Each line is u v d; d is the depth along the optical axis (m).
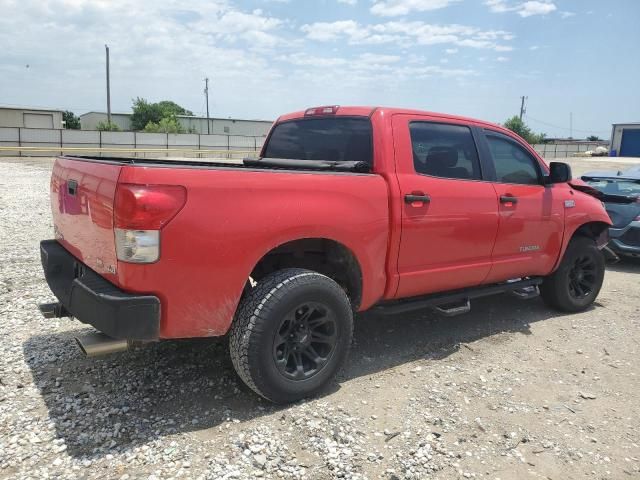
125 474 2.78
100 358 4.12
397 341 4.81
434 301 4.51
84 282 3.13
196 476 2.79
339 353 3.71
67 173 3.72
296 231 3.41
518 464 3.05
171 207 2.93
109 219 2.96
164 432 3.17
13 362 4.00
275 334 3.34
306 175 3.51
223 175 3.13
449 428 3.38
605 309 6.06
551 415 3.61
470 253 4.58
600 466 3.07
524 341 4.93
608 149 64.88
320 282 3.50
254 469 2.88
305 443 3.13
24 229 9.00
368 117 4.18
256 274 4.00
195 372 3.95
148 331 2.96
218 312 3.18
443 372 4.18
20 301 5.32
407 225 4.04
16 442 3.01
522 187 5.02
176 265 2.98
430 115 4.44
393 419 3.45
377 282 3.98
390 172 4.01
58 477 2.73
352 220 3.69
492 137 4.93
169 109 80.69
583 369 4.36
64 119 71.69
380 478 2.86
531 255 5.17
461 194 4.41
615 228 8.48
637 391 4.02
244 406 3.51
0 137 36.16
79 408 3.39
